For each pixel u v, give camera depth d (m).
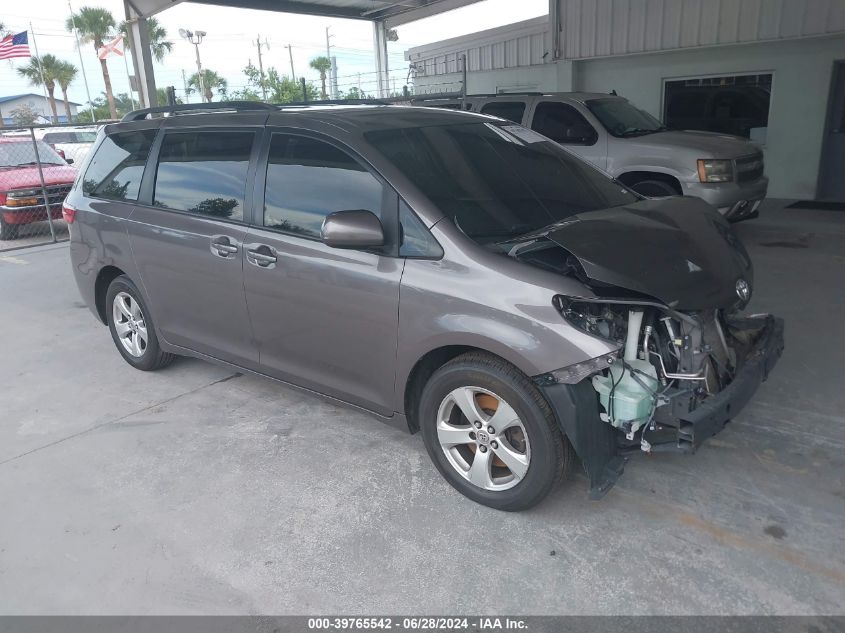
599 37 12.86
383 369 3.40
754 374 3.11
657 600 2.63
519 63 15.01
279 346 3.90
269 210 3.80
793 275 6.79
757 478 3.39
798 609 2.55
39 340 6.09
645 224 3.31
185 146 4.36
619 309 2.98
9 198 10.55
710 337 3.09
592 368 2.76
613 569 2.81
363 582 2.81
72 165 13.20
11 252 10.24
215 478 3.63
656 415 2.90
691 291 2.90
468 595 2.71
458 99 9.80
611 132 8.62
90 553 3.07
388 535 3.10
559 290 2.84
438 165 3.50
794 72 10.98
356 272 3.35
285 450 3.89
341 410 4.37
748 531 3.00
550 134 9.05
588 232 3.12
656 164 8.22
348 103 5.22
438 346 3.12
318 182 3.59
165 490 3.54
